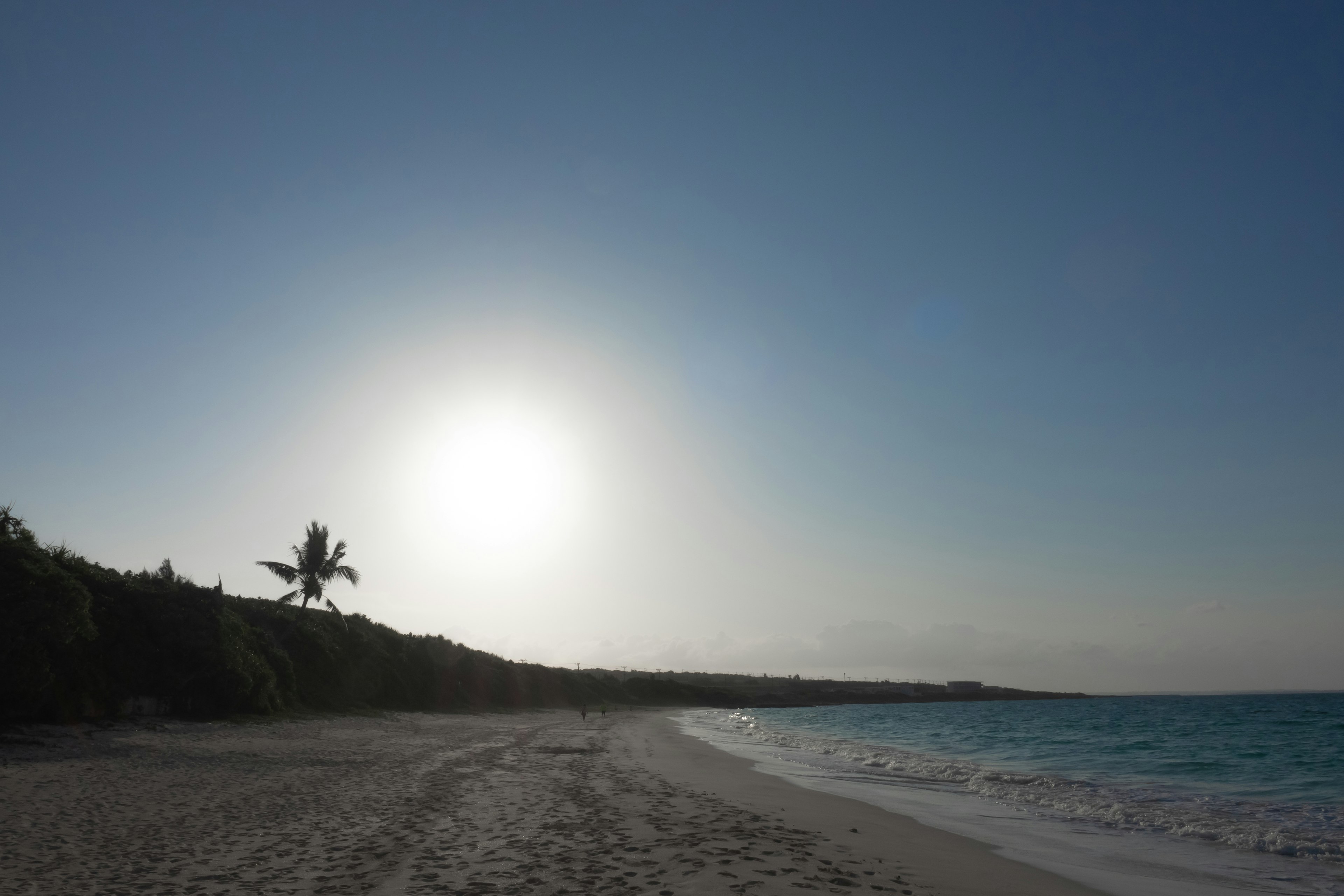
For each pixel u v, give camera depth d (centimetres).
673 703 14488
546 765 2375
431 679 5881
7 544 2320
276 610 4484
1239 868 1284
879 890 909
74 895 785
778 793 1961
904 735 5866
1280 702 15462
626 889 853
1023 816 1802
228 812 1298
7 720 2089
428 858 995
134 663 2723
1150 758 3725
